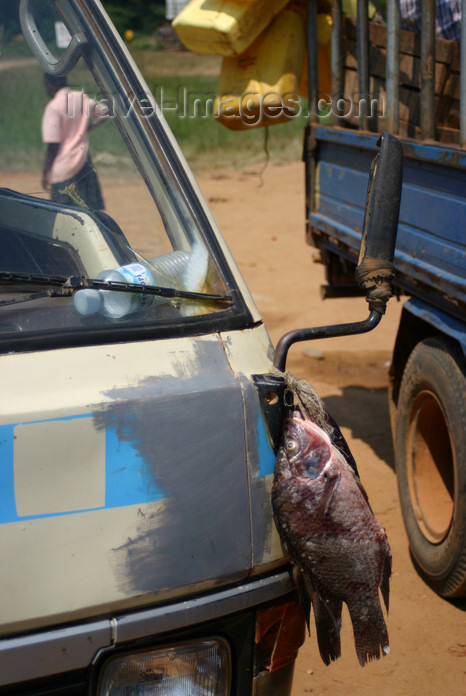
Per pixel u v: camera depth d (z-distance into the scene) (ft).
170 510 5.14
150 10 85.05
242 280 6.26
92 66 6.82
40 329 5.39
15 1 6.78
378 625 5.78
